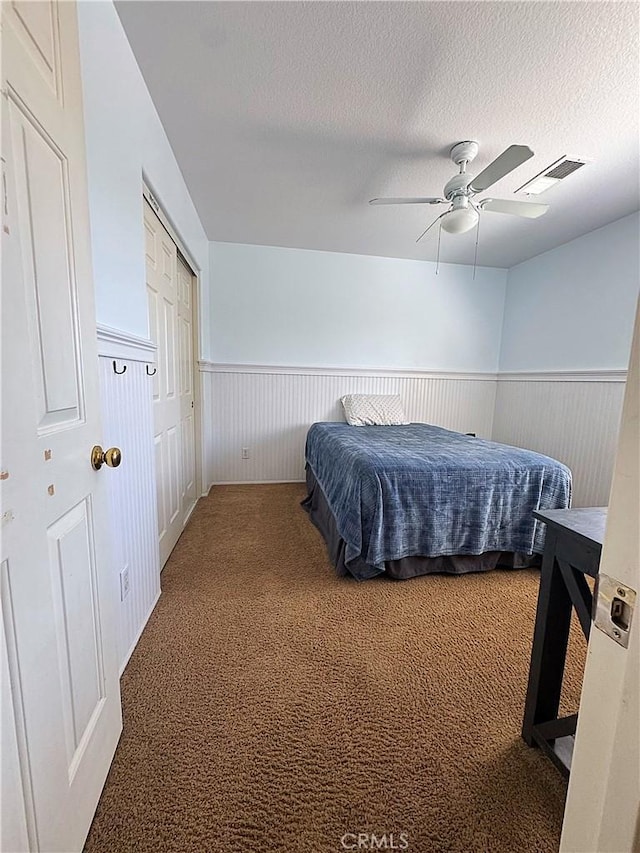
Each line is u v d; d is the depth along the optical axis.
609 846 0.37
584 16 1.23
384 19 1.26
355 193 2.49
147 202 1.76
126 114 1.35
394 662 1.37
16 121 0.55
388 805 0.90
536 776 0.97
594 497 3.05
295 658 1.37
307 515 2.87
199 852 0.80
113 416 1.24
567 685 1.29
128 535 1.38
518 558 2.09
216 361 3.54
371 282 3.77
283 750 1.02
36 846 0.59
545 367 3.55
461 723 1.12
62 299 0.71
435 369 4.02
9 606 0.53
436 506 1.95
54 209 0.68
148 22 1.28
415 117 1.74
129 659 1.35
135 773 0.95
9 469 0.53
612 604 0.36
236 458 3.71
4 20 0.52
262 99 1.64
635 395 0.34
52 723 0.65
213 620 1.58
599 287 3.00
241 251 3.46
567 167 2.11
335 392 3.83
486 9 1.22
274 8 1.23
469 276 3.98
